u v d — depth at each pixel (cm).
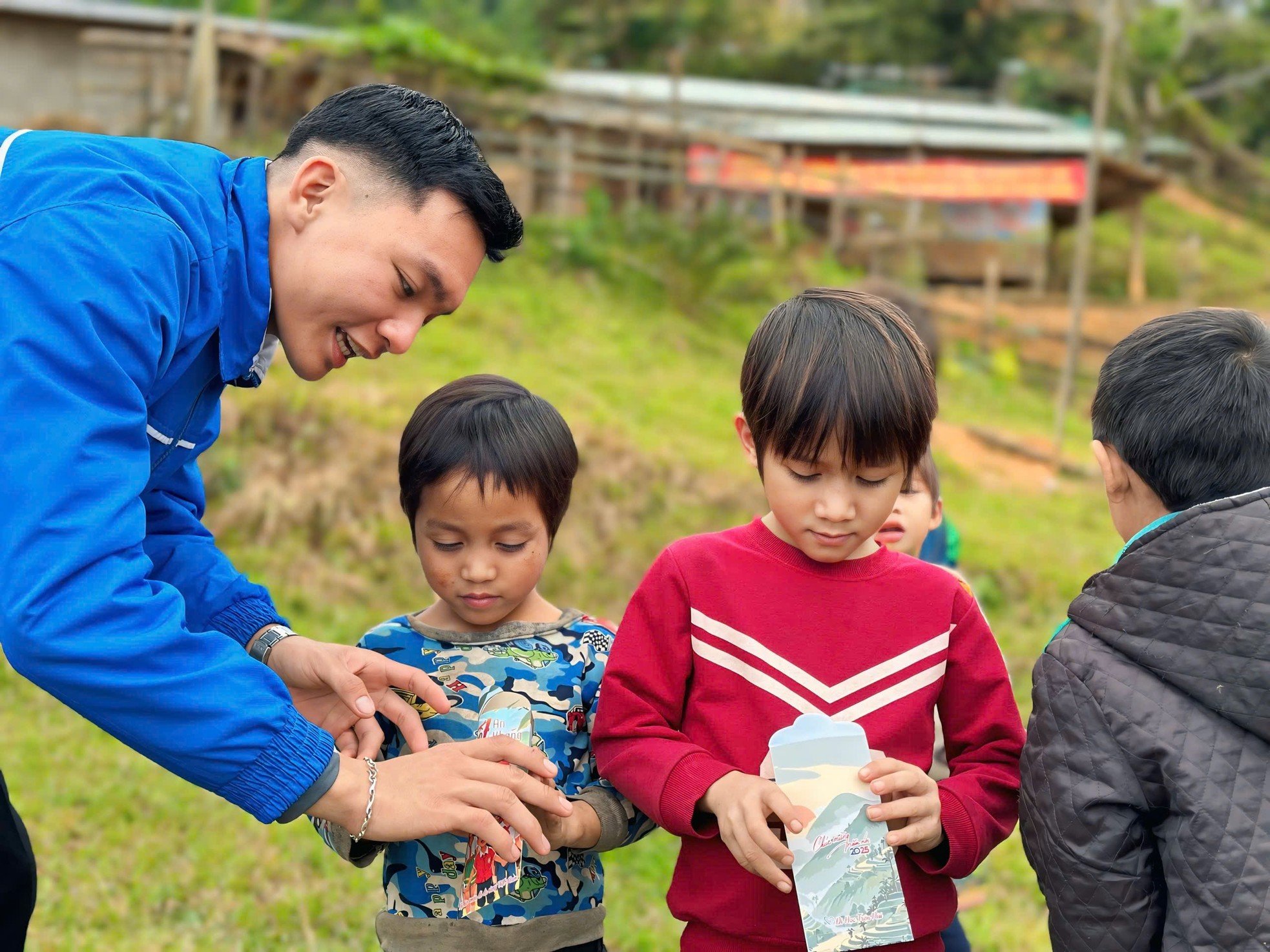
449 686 237
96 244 191
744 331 1456
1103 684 193
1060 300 2142
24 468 181
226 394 830
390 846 234
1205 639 186
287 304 222
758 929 210
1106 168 2195
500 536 231
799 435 201
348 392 891
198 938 370
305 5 2583
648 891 416
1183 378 199
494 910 228
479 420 231
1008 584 834
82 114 1542
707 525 850
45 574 179
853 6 3212
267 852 437
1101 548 954
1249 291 2609
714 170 1769
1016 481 1177
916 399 204
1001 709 220
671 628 220
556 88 1664
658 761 209
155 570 249
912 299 451
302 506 777
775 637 216
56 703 581
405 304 222
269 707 192
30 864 237
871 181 1941
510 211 226
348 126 220
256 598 249
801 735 200
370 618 701
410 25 1544
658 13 3038
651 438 938
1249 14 3456
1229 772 183
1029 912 420
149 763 518
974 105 2836
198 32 1377
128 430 190
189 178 216
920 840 203
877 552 224
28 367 183
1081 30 3159
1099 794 188
